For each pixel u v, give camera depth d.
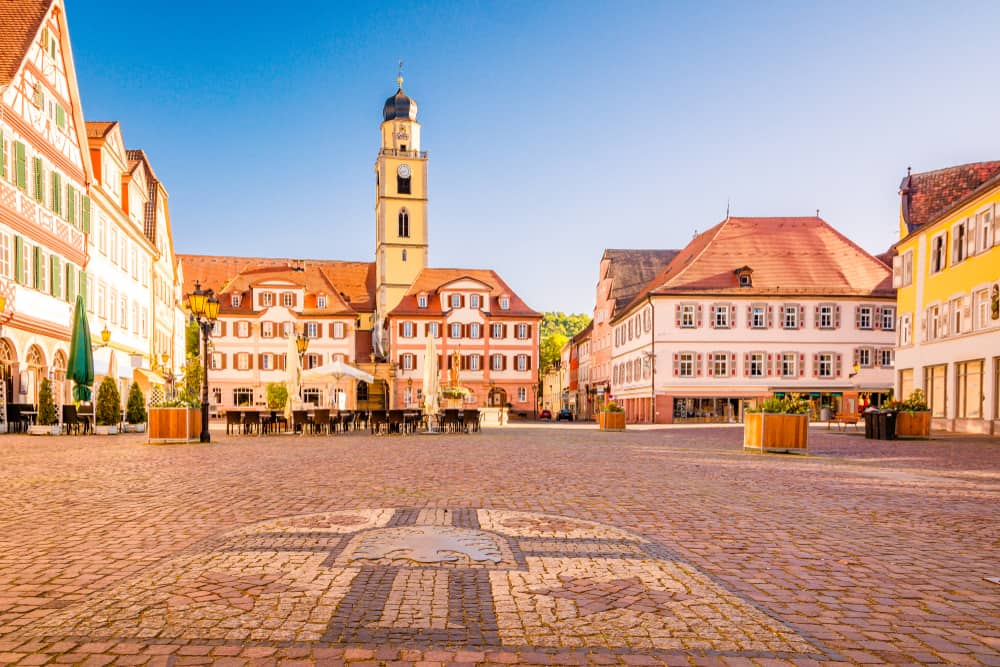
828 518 8.30
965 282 32.12
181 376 59.41
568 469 13.52
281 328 72.69
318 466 13.86
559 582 5.35
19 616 4.59
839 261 54.94
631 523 7.80
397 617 4.57
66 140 31.39
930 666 3.98
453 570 5.63
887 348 53.12
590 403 82.12
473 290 71.94
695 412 52.75
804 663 3.98
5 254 25.75
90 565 5.85
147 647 4.08
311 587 5.16
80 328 26.47
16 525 7.51
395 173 81.56
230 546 6.41
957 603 5.09
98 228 35.59
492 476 12.19
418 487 10.62
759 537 7.16
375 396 74.56
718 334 52.91
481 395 71.00
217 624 4.43
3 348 26.09
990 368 29.83
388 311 79.69
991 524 8.05
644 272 70.75
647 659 3.99
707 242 56.84
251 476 12.01
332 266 86.62
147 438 22.47
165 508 8.61
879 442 23.66
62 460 14.86
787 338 52.94
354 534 6.93
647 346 54.69
